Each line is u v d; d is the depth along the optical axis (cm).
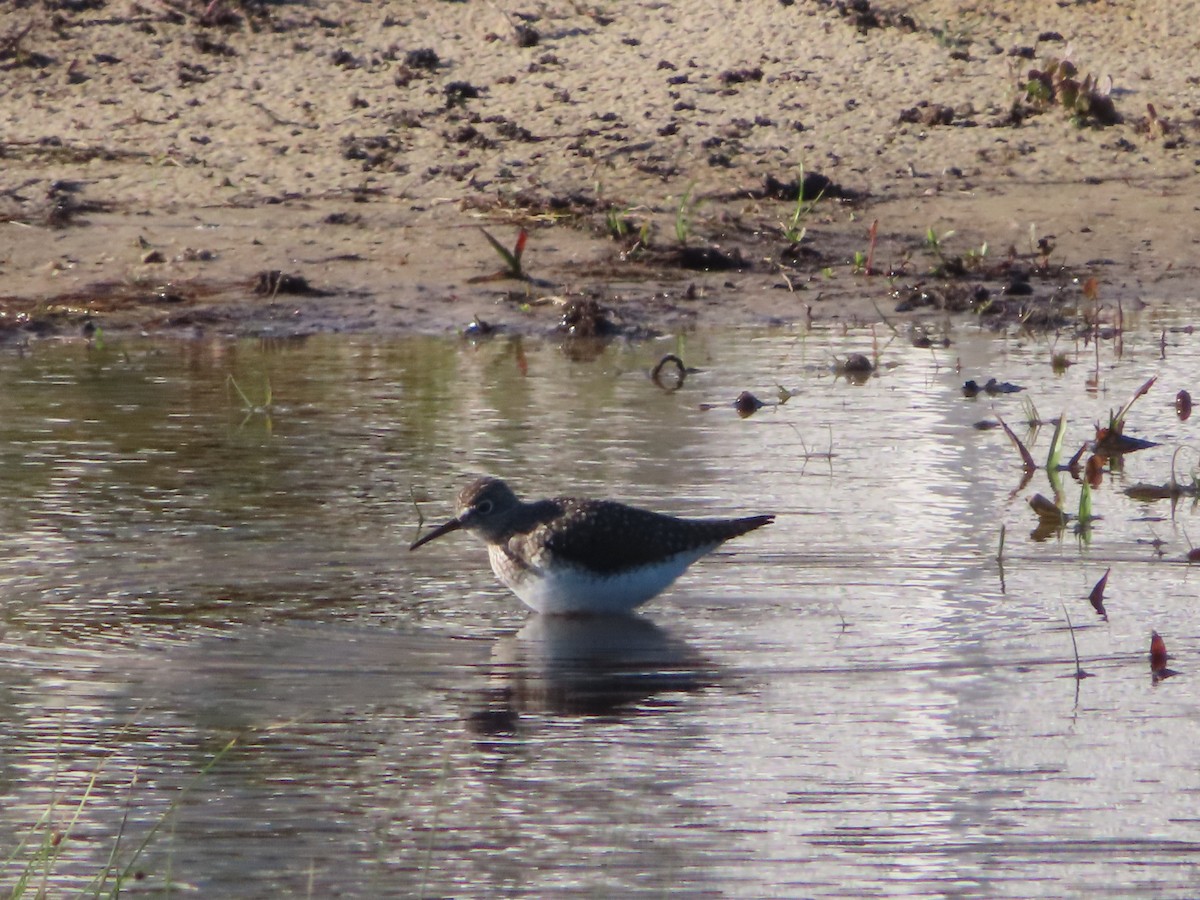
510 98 2431
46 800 802
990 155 2347
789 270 2045
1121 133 2405
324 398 1538
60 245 2011
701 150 2314
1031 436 1452
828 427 1465
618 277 2003
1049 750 855
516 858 750
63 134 2302
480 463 1340
